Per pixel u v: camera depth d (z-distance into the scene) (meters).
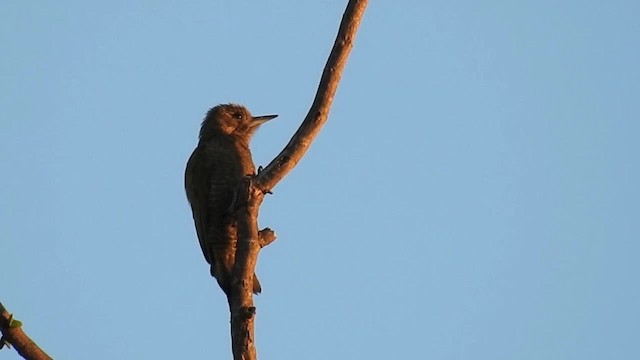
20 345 9.64
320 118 11.68
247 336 10.77
